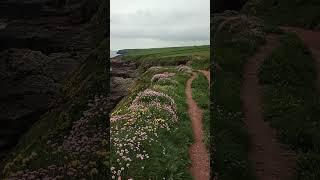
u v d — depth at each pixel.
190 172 11.32
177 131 14.81
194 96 24.81
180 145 13.58
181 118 17.83
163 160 11.47
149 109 17.00
